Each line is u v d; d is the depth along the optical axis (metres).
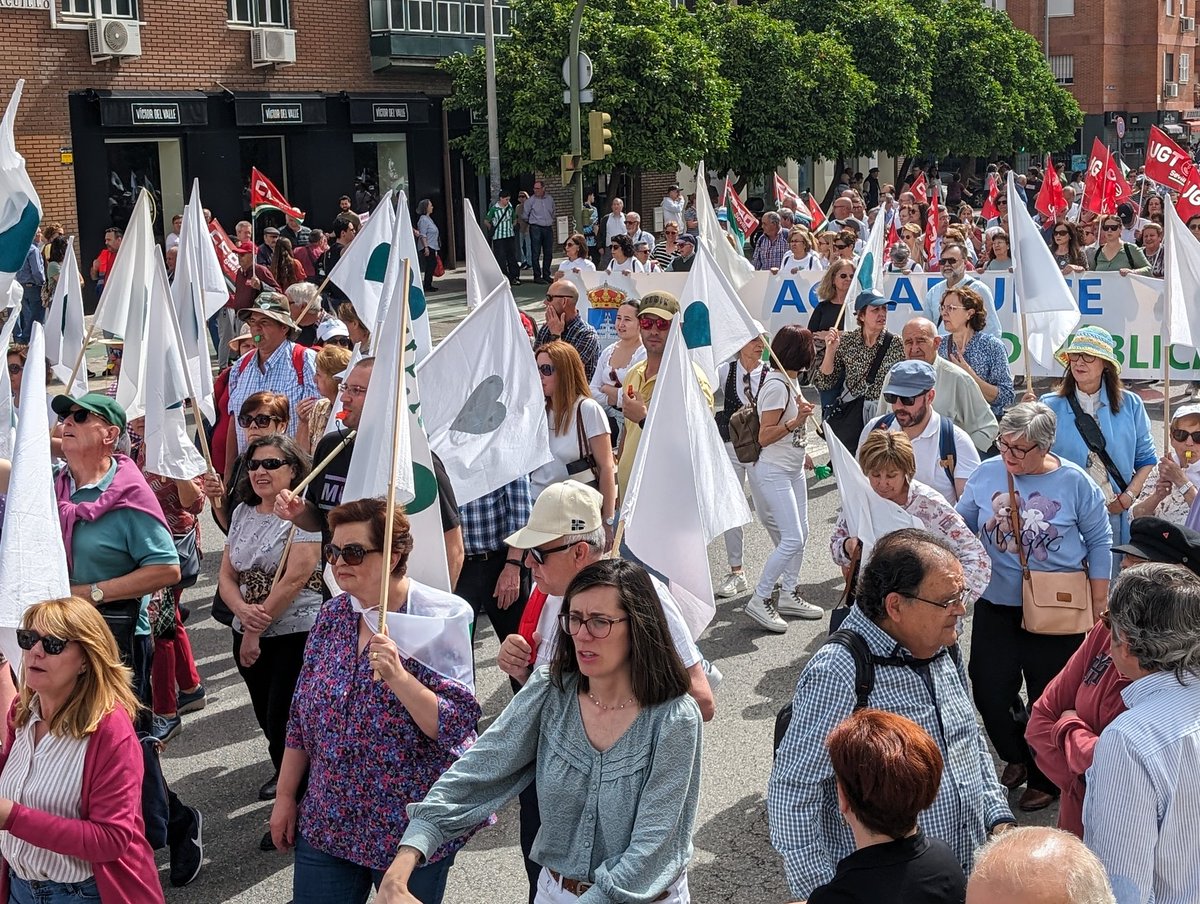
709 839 5.79
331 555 4.14
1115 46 64.88
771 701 7.24
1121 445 6.83
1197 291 7.48
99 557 5.44
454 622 4.10
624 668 3.53
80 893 4.11
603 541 4.29
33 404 4.54
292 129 28.61
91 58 24.83
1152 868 3.37
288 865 5.66
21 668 4.24
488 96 27.97
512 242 28.75
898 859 3.19
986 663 5.81
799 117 33.56
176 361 7.13
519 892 5.39
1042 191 19.77
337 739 4.04
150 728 5.69
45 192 24.36
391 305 4.73
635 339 8.76
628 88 28.00
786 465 8.26
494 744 3.65
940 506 5.38
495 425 6.29
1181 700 3.48
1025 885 2.51
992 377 8.80
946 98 43.19
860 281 11.01
